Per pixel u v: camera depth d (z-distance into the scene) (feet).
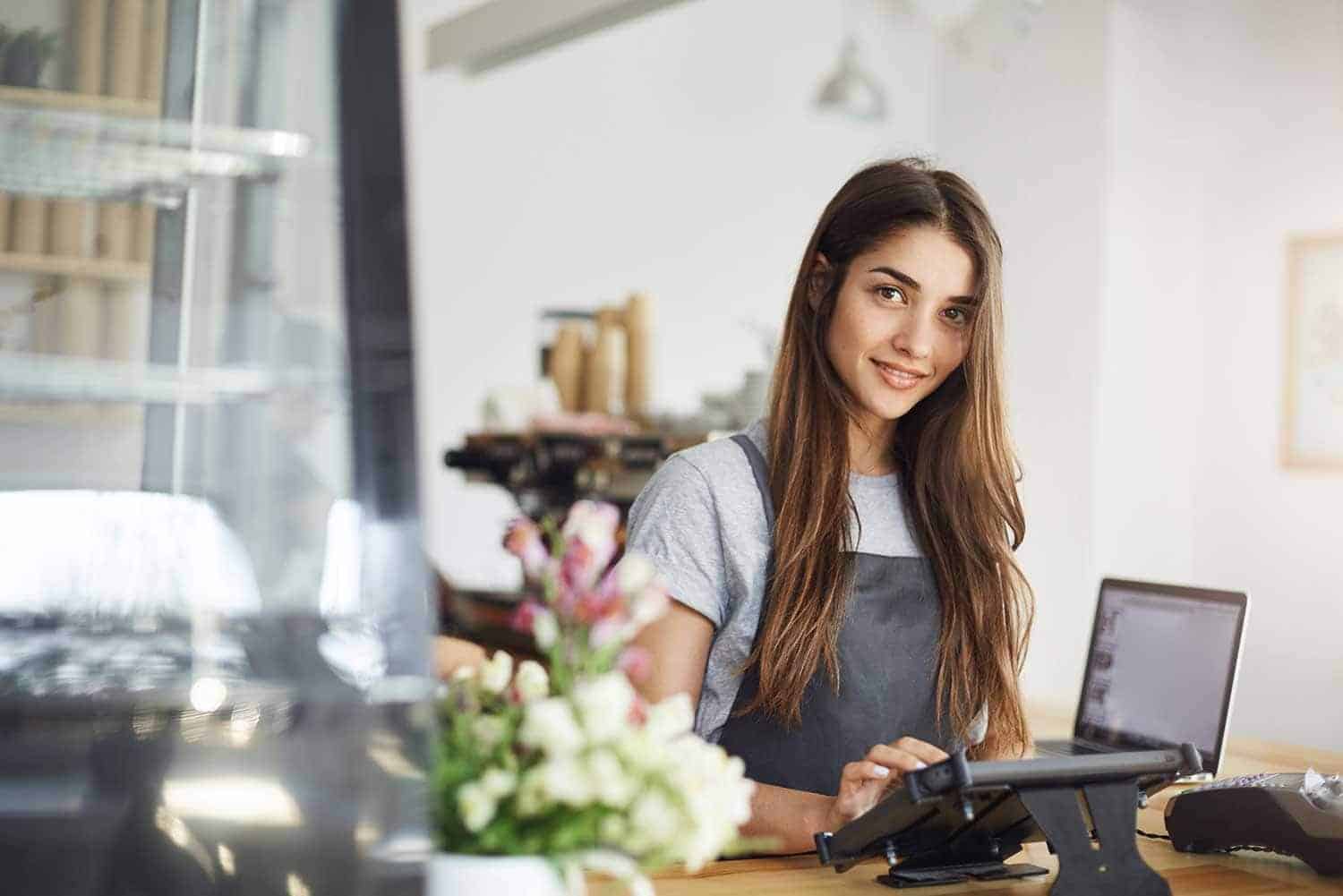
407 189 3.50
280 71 3.45
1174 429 17.60
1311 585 16.51
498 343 18.06
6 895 3.11
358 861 3.31
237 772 3.26
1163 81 17.63
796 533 5.90
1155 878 4.76
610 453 12.53
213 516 3.33
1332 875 5.35
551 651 3.77
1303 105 16.61
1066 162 17.62
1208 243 17.61
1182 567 17.66
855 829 4.93
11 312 3.26
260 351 3.39
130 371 3.31
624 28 18.66
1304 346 16.60
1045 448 17.60
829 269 6.06
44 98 3.31
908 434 6.28
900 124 19.83
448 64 13.80
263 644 3.31
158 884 3.20
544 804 3.41
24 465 3.23
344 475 3.41
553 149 18.33
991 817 5.03
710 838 3.43
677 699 3.62
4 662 3.15
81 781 3.17
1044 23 17.93
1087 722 7.98
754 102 19.47
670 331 18.93
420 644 3.41
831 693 5.90
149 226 3.35
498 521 17.94
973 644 6.16
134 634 3.24
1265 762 7.92
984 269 5.95
